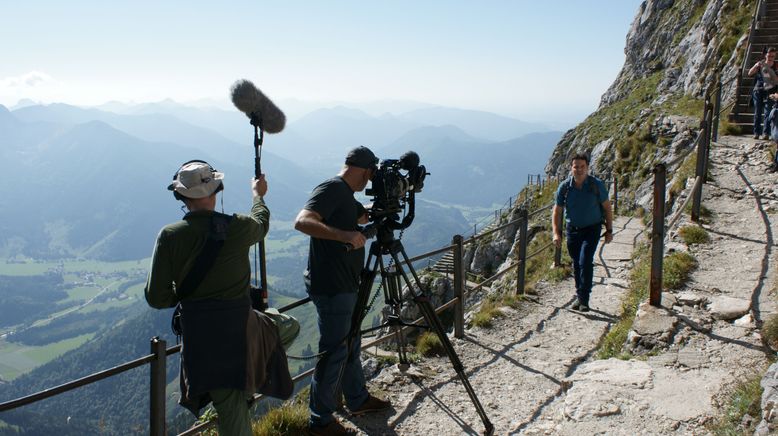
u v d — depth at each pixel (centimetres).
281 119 443
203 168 355
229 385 353
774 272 807
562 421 509
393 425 544
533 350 759
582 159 868
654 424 481
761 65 1608
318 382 485
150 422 407
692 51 3616
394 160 467
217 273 351
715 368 570
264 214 397
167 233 340
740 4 2978
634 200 2147
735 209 1134
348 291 477
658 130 2608
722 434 439
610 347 710
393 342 885
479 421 552
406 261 495
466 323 918
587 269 898
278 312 434
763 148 1520
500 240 3089
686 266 857
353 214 468
